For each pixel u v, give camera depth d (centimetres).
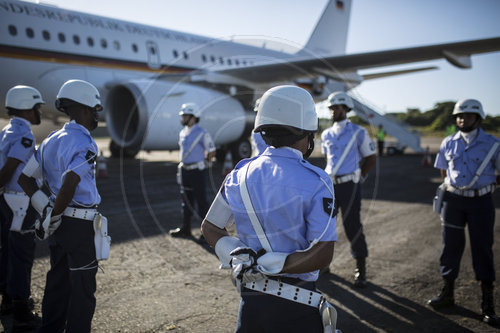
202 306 250
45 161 177
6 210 241
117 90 766
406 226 462
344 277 308
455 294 280
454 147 261
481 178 248
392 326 233
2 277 246
